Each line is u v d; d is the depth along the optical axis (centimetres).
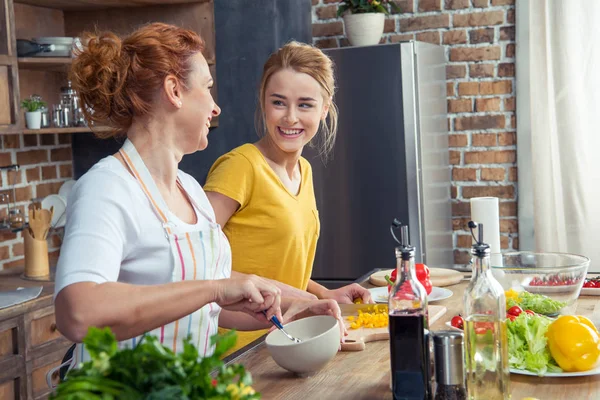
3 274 304
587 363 131
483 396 117
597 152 371
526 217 396
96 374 78
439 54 389
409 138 354
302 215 207
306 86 199
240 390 83
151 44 144
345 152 363
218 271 157
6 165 334
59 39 310
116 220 135
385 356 148
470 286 119
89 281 126
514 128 396
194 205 158
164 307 129
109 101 145
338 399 124
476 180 404
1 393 249
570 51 370
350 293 197
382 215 361
